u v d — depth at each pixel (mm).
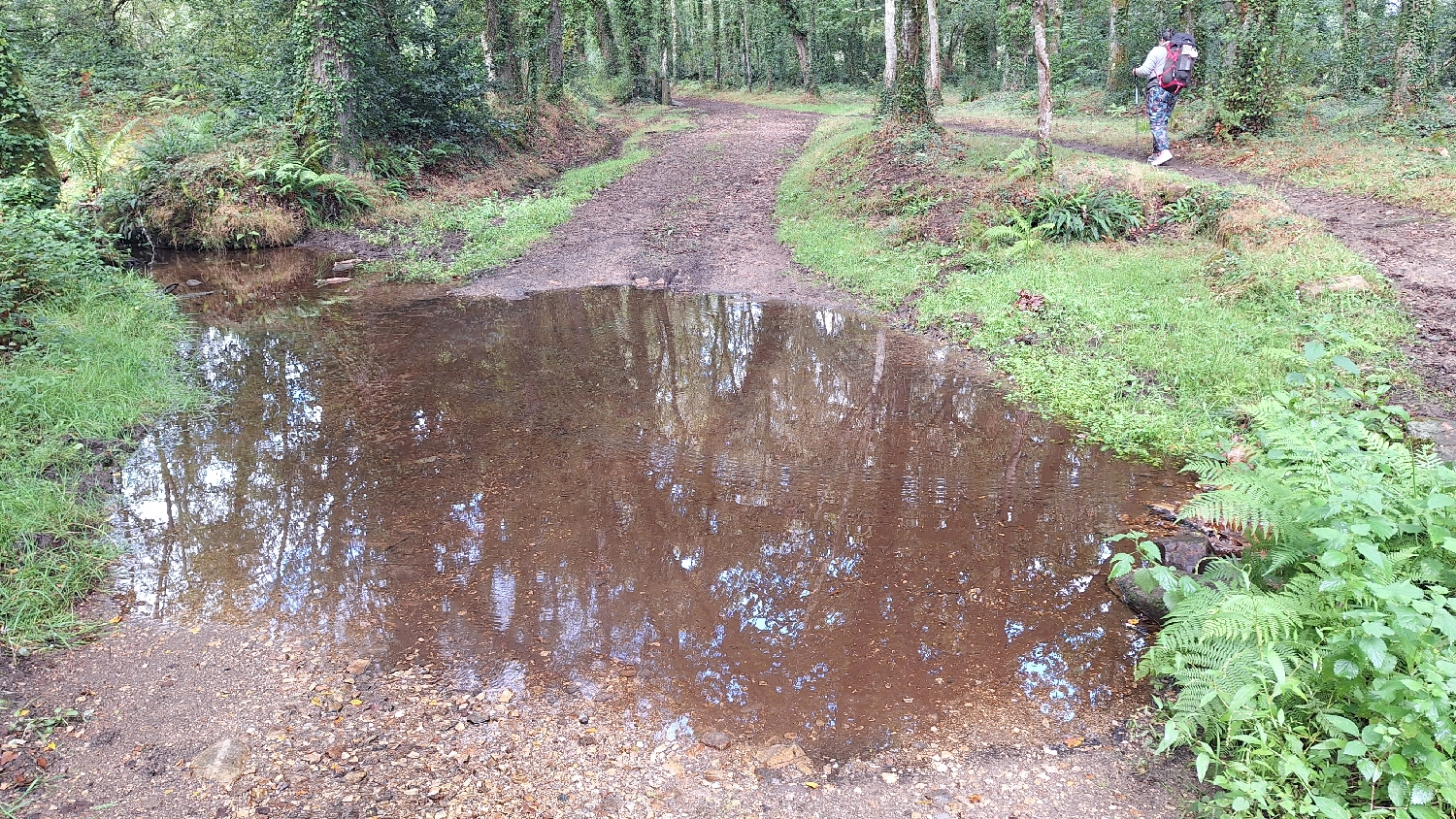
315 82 14648
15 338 6770
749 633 3912
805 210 13594
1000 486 5375
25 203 9398
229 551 4574
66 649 3715
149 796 2914
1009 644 3797
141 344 7570
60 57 19203
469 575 4367
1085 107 21172
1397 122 13469
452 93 17125
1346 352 6301
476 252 12328
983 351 7816
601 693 3492
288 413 6637
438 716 3338
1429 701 2443
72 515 4742
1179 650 3352
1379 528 2994
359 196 14289
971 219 10828
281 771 3031
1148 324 7562
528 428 6367
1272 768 2738
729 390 7207
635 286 10750
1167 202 10109
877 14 35281
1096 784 2984
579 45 30250
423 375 7594
